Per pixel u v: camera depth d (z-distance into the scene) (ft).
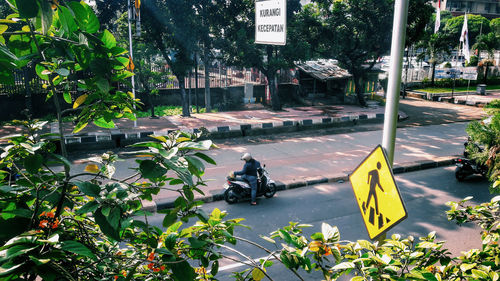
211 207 29.58
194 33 58.49
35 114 58.90
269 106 76.84
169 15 56.44
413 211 29.17
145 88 62.69
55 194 6.10
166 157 4.94
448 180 36.81
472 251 9.62
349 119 60.59
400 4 9.03
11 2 5.37
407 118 67.31
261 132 53.78
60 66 5.76
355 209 29.48
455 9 197.06
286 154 44.29
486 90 103.35
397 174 38.83
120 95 6.77
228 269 20.49
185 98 63.93
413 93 94.99
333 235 7.48
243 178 30.04
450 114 71.10
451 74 83.05
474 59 124.16
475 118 67.21
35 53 5.53
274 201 31.07
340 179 36.27
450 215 11.89
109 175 5.73
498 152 18.26
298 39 67.77
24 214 5.20
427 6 70.23
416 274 6.86
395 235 9.18
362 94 81.05
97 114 6.95
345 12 69.36
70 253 6.06
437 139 52.70
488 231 10.82
